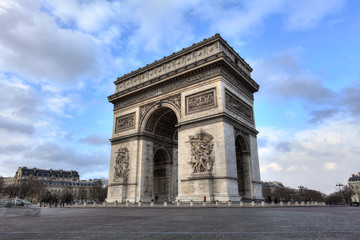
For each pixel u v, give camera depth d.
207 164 56.62
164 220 20.88
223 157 55.09
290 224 16.05
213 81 61.78
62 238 11.68
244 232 12.73
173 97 69.19
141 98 77.69
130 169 72.19
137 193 68.56
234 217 22.69
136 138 73.69
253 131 70.88
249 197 62.84
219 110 58.56
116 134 80.75
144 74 80.12
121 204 66.25
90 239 11.35
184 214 28.39
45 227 16.31
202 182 55.66
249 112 72.19
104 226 16.75
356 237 10.73
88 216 27.45
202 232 13.05
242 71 68.50
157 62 76.50
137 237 11.81
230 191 53.47
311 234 11.70
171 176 79.81
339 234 11.61
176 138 85.38
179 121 65.88
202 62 63.50
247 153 66.19
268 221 18.31
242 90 70.62
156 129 78.00
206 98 61.94
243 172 65.69
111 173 76.94
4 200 43.16
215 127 58.28
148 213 31.97
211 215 25.80
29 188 181.88
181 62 71.19
